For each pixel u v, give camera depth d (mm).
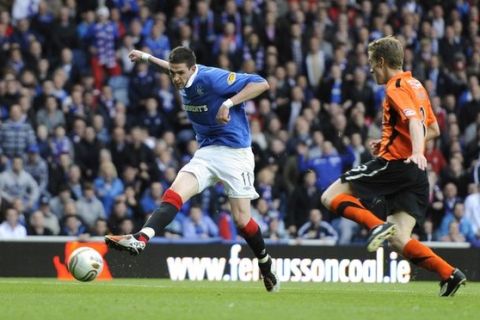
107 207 41250
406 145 21984
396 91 21594
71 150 42625
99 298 20891
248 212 23703
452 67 53906
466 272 38312
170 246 36125
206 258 36156
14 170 40281
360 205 22250
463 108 50656
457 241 42844
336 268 36812
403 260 36969
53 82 44625
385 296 22672
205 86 23016
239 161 23469
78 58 47062
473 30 55750
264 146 44750
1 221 39344
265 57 49375
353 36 52219
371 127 47312
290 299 21094
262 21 50656
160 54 47656
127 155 42656
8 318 16312
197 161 23469
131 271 35906
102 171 41500
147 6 49969
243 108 23625
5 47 46250
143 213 40969
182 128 46156
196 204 40469
